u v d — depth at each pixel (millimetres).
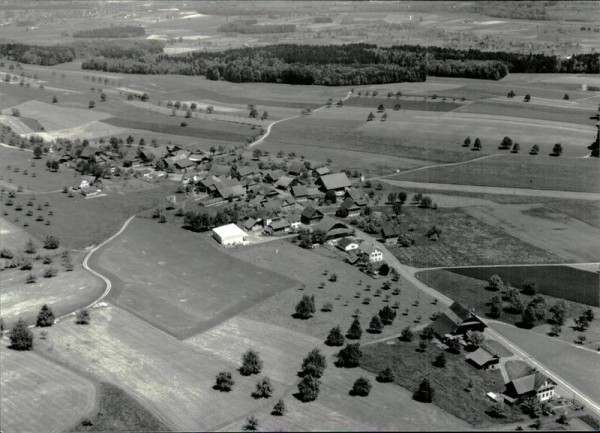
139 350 148500
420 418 123250
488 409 128375
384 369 139250
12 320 162750
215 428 119375
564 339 156250
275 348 149625
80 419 121125
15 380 134875
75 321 162750
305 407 126250
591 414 128375
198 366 141625
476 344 149500
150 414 123500
